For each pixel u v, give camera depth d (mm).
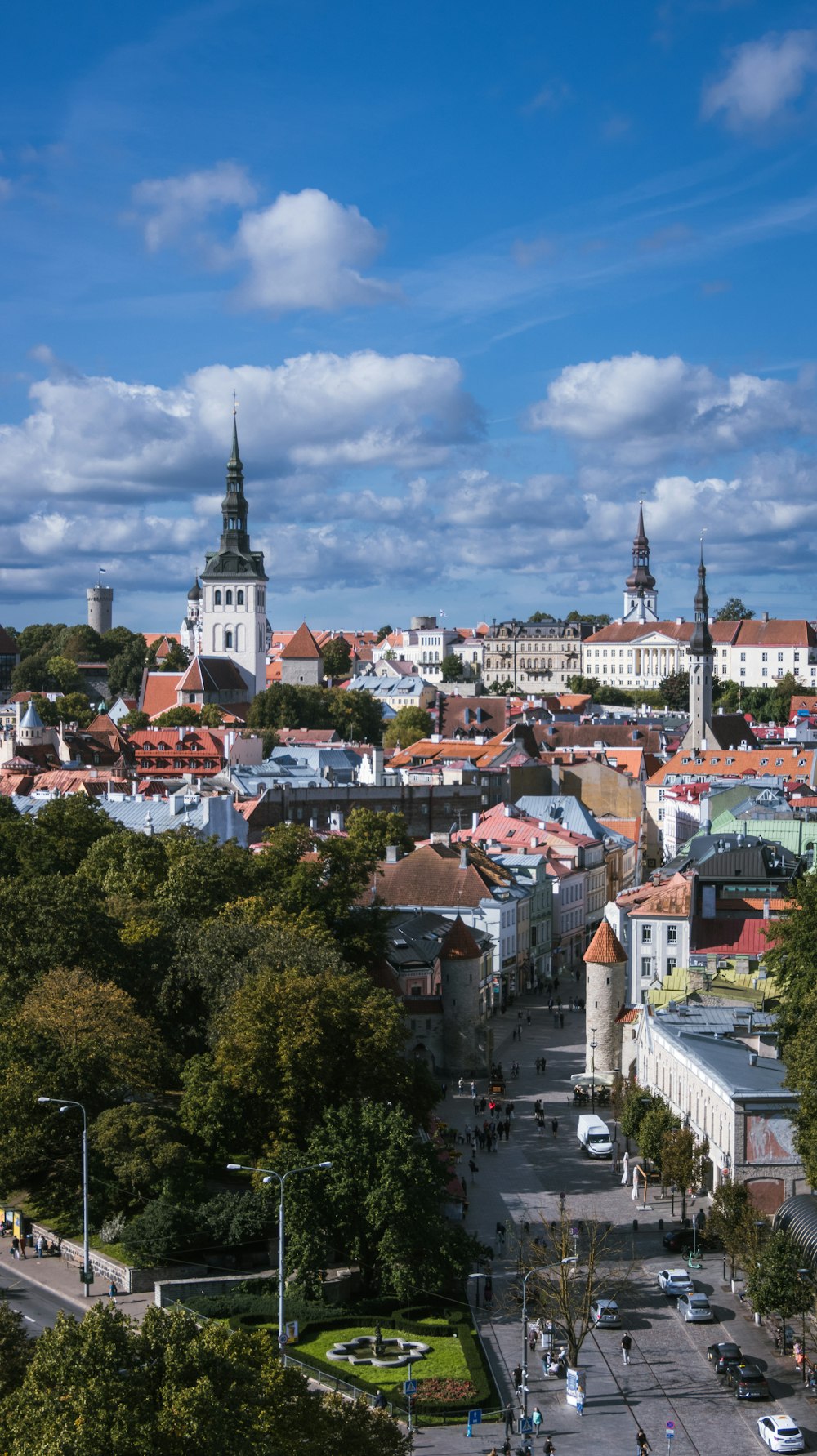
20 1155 133750
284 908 194500
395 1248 122312
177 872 195625
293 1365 98188
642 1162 156500
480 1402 105625
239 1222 127938
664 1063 164875
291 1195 125312
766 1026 160250
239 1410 71438
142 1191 134000
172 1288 121938
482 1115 178125
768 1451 100875
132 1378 71875
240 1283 124125
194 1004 166500
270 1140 140000
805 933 152500
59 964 161250
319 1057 141625
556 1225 133000
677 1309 123438
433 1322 118875
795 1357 114125
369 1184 125250
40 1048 141500
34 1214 139250
